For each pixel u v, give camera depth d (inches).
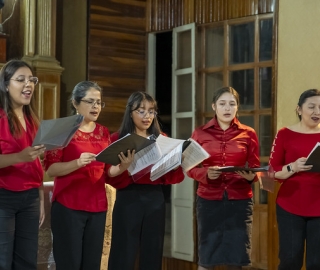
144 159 133.4
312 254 140.0
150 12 235.0
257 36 202.4
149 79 237.5
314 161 130.3
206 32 218.2
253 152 149.1
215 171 135.3
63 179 129.6
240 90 209.6
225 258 145.6
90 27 224.2
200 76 219.8
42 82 211.8
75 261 129.0
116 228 138.3
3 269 116.8
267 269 192.9
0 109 118.9
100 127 136.4
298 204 140.5
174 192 223.1
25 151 111.0
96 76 226.1
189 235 216.7
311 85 178.9
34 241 121.2
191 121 221.9
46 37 214.2
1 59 207.8
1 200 117.2
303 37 180.7
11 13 218.1
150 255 137.5
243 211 146.3
